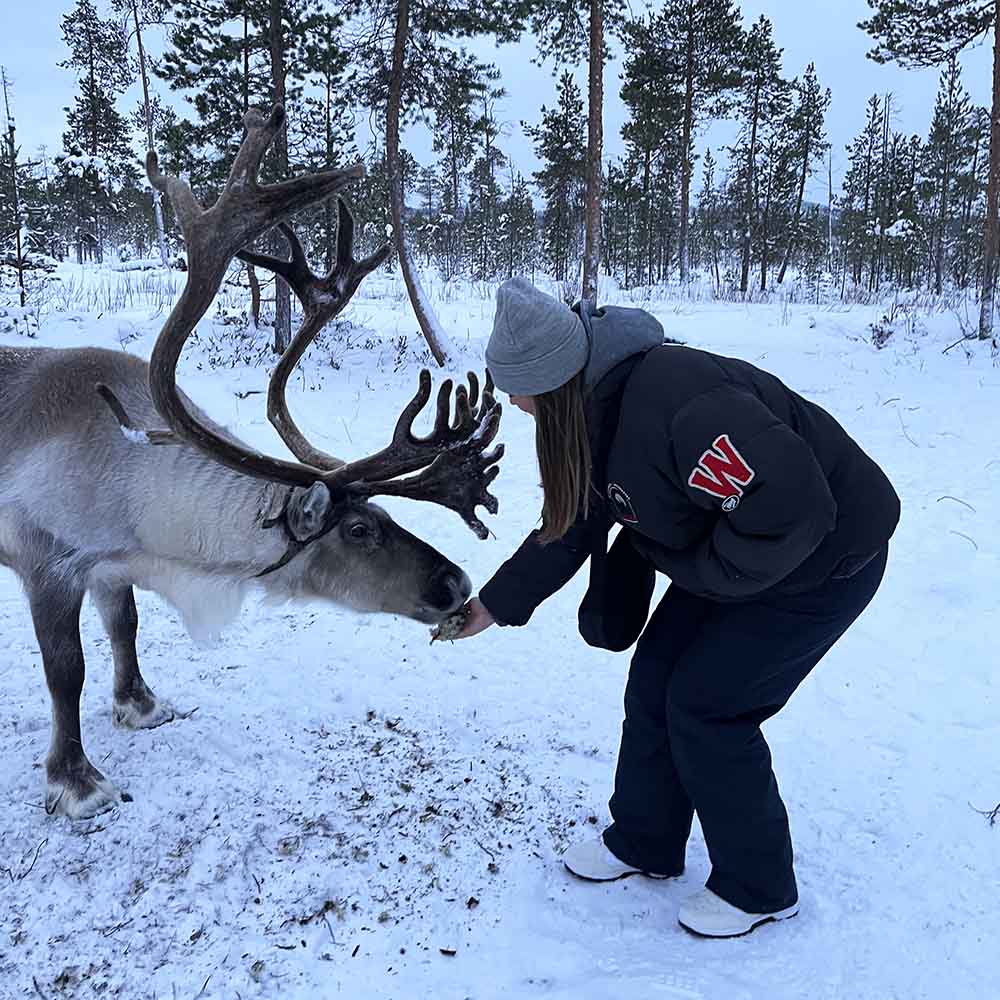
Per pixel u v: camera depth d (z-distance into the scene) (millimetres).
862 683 3830
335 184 2713
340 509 3125
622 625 2652
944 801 3023
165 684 3930
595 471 2229
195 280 2674
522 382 2070
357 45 13398
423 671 4039
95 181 35844
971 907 2547
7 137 14523
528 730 3564
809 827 2924
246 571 3271
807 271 36812
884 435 8273
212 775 3297
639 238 32812
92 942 2518
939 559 5148
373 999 2307
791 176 31844
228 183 2678
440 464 3043
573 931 2535
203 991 2346
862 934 2467
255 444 8047
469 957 2447
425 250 39125
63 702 3127
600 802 3115
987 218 14180
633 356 2123
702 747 2346
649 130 28781
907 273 34344
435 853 2865
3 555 3332
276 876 2771
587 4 14211
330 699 3809
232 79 13758
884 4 15344
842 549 2162
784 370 12031
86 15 36844
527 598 2691
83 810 3061
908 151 36594
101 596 3508
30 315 13320
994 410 9172
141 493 3164
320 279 3223
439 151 14938
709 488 1962
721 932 2453
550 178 30359
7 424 3260
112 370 3320
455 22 13164
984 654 4016
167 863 2840
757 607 2254
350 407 9891
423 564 3230
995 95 14086
